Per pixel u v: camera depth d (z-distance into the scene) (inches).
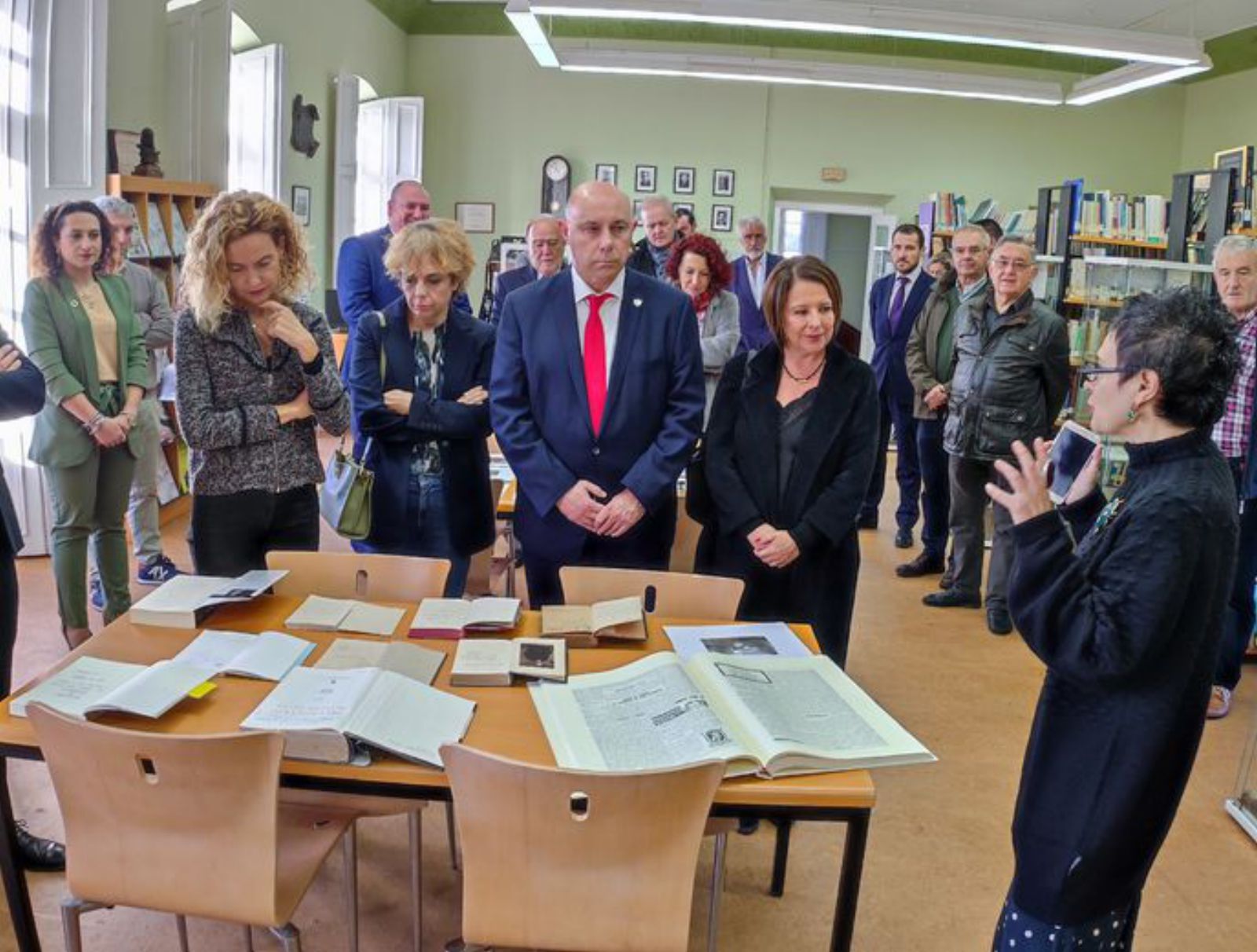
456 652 85.6
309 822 81.0
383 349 119.7
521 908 66.8
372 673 76.4
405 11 394.9
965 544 196.1
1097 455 72.7
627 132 415.2
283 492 111.0
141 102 230.7
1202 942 99.9
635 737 71.0
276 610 93.7
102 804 68.4
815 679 80.3
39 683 75.9
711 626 92.3
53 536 146.8
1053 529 60.2
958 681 162.6
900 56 412.2
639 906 66.3
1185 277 241.4
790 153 418.0
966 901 104.8
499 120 414.3
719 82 412.5
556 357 112.0
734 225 421.4
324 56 319.9
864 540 245.6
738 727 72.1
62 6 182.9
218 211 101.1
